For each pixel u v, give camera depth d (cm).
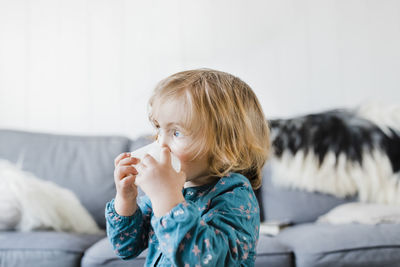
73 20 240
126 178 76
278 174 176
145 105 234
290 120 185
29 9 239
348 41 234
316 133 177
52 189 160
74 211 157
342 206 160
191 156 73
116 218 81
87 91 235
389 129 173
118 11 242
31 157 181
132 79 237
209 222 66
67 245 122
